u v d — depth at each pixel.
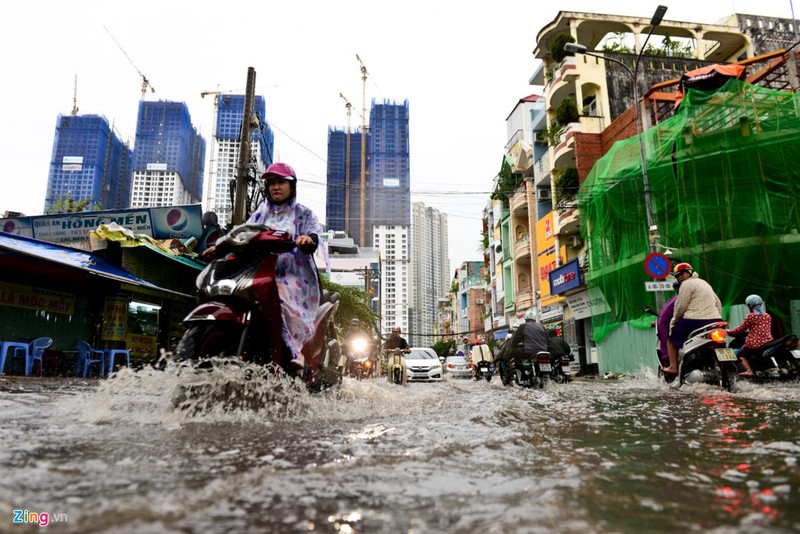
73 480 1.45
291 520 1.14
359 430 2.65
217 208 37.47
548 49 26.34
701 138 13.77
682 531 1.07
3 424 2.53
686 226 13.73
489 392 6.49
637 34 24.25
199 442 2.19
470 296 55.25
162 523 1.08
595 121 23.06
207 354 3.46
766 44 24.72
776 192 12.99
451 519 1.16
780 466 1.73
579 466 1.75
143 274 13.55
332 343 4.64
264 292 3.52
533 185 29.59
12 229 14.66
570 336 23.16
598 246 17.50
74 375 10.72
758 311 6.73
